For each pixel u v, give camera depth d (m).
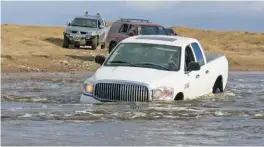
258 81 29.12
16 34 56.81
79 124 13.11
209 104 17.44
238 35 72.81
